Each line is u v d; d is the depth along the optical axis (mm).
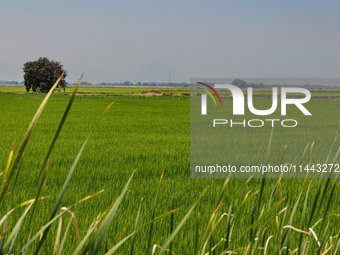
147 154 11242
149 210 5059
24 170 8188
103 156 10781
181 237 3771
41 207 5039
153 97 74125
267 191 6238
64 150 11859
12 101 53625
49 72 94875
